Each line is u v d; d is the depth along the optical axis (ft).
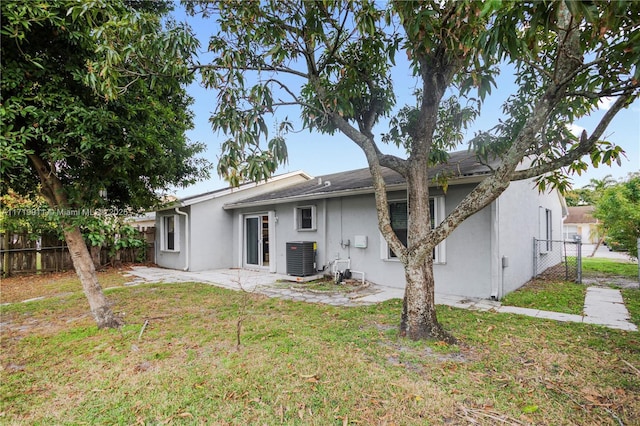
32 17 10.85
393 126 16.96
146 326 15.02
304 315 16.83
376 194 13.70
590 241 77.25
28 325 15.80
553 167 11.14
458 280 21.57
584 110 13.64
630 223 30.86
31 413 8.38
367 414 8.04
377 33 13.91
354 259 27.35
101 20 12.83
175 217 37.81
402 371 10.21
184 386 9.50
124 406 8.58
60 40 12.89
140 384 9.69
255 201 34.83
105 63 11.20
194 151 35.88
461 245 21.50
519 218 24.98
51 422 7.98
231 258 39.99
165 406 8.52
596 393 8.81
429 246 12.21
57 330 14.90
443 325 14.66
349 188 25.58
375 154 13.74
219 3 12.45
